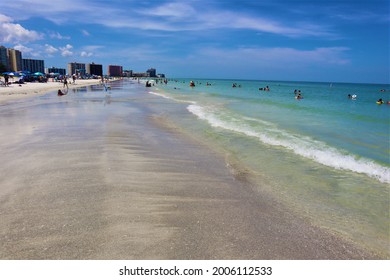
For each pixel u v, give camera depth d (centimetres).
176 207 490
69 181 570
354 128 1366
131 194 526
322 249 400
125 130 1139
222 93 4456
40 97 2767
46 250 352
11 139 923
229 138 1097
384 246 421
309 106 2492
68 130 1092
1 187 532
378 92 6581
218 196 556
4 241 366
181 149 912
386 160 836
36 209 450
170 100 2802
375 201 566
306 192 604
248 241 400
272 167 760
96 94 3372
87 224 412
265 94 4450
